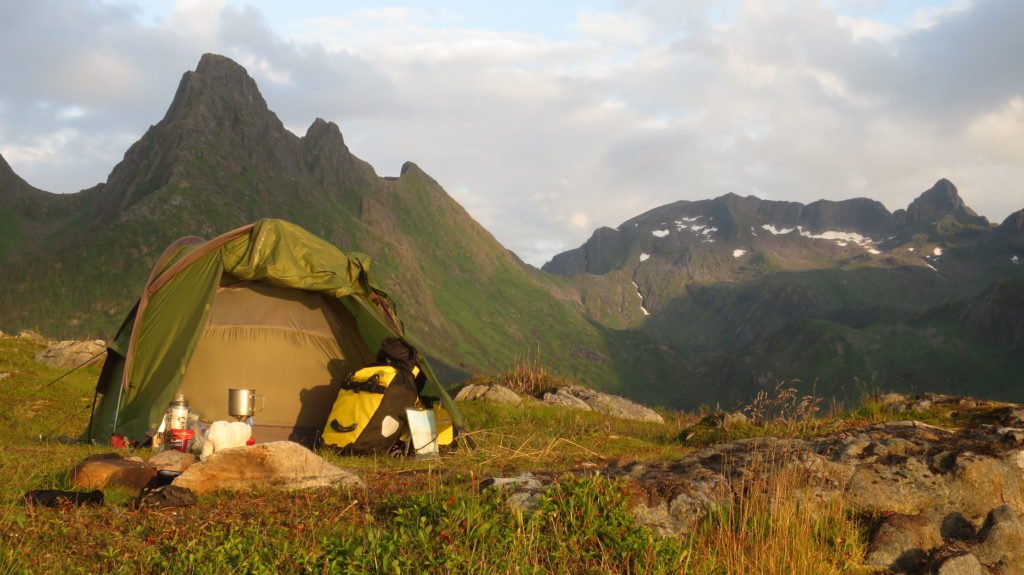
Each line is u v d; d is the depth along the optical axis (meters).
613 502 2.76
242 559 2.36
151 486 3.11
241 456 3.06
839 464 3.12
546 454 4.08
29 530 2.52
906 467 3.07
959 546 2.87
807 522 2.84
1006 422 4.44
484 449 4.50
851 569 2.75
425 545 2.48
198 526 2.62
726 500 2.93
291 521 2.68
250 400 4.37
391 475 3.43
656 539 2.66
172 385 4.61
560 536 2.62
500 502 2.78
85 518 2.67
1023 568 2.86
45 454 3.71
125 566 2.31
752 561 2.67
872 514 2.97
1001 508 2.94
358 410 4.49
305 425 5.04
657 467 3.30
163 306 5.00
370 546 2.44
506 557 2.47
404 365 4.80
